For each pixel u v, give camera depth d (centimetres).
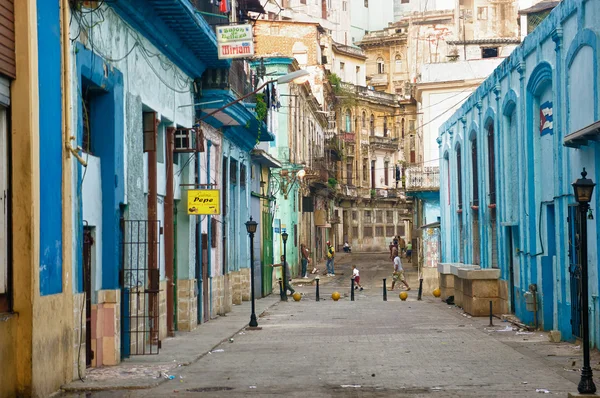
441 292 3378
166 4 1667
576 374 1369
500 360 1554
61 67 1251
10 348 1093
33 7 1154
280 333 2122
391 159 9219
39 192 1152
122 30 1585
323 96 6744
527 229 2150
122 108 1561
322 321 2464
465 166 3153
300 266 5581
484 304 2570
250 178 3394
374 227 8956
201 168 2366
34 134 1141
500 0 8125
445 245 3744
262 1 7681
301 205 5738
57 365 1214
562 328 1864
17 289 1120
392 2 10294
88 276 1434
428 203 4722
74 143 1297
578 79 1705
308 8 9106
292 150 5100
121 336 1548
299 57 6519
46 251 1176
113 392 1220
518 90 2236
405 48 9594
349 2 9869
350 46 9612
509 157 2423
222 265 2745
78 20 1331
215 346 1812
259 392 1216
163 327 1942
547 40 1944
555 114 1866
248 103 2739
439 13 9125
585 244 1176
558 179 1855
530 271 2131
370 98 8819
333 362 1543
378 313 2764
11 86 1134
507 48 6003
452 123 3481
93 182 1452
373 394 1191
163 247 1997
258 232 3647
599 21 1563
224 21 2411
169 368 1438
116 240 1502
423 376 1359
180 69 2095
